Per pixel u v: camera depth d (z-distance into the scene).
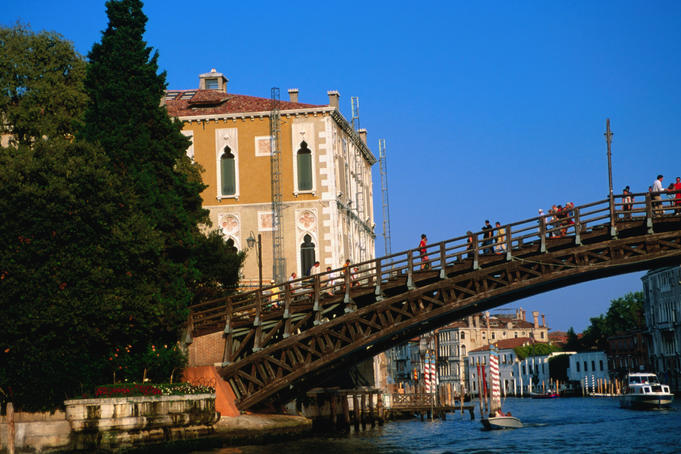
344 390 47.97
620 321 137.88
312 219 51.50
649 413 65.19
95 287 31.30
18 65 42.19
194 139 52.62
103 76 36.97
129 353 33.81
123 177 35.09
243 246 51.56
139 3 37.94
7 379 30.86
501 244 35.50
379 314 36.34
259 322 36.88
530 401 112.44
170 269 35.06
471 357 159.12
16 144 41.31
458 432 46.22
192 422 32.16
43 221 30.72
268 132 52.22
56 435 29.20
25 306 30.23
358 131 61.25
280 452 32.91
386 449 35.56
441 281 35.81
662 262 35.31
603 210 34.50
